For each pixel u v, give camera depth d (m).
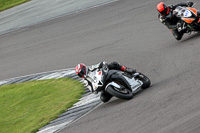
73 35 68.12
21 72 59.56
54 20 83.25
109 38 58.47
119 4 75.50
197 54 35.47
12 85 54.47
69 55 58.41
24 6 109.81
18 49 72.56
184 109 23.20
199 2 55.34
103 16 71.75
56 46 65.88
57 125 32.09
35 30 81.06
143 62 42.03
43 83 49.84
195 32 43.75
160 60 39.62
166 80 31.75
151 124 23.05
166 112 23.92
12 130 36.06
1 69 65.06
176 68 34.34
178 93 26.56
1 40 82.88
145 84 31.41
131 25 59.91
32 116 38.22
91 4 85.50
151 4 66.12
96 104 33.28
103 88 30.17
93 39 61.41
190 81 28.39
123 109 27.98
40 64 59.88
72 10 86.31
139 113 25.75
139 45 49.38
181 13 39.69
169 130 21.14
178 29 40.12
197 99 23.97
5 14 106.88
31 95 46.41
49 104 40.12
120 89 29.25
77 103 36.59
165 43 45.44
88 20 73.38
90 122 28.86
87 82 31.23
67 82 46.41
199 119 20.91
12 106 44.53
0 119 41.22
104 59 49.81
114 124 25.88
